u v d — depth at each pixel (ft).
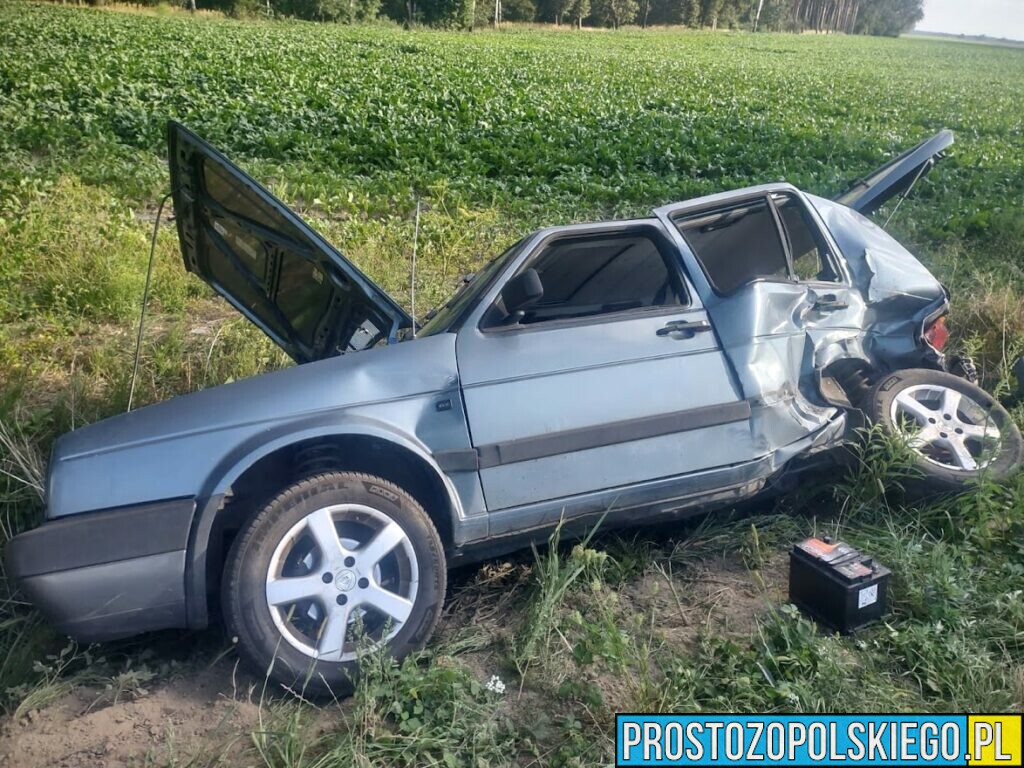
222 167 13.46
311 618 11.73
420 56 124.88
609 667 11.64
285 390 12.31
